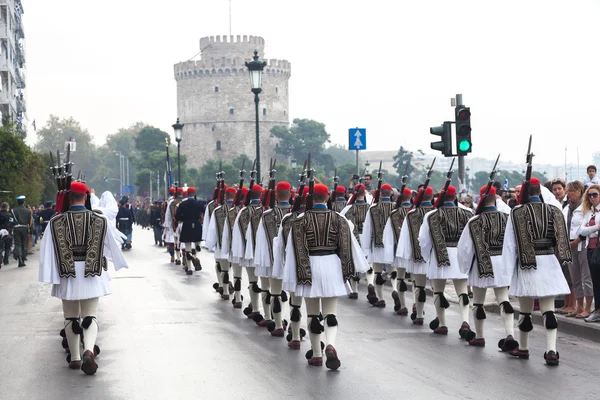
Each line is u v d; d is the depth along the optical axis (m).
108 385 9.48
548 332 10.47
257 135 25.72
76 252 10.16
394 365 10.45
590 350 11.49
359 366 10.40
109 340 12.34
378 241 16.22
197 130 140.75
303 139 146.00
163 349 11.61
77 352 10.46
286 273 10.52
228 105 139.50
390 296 18.23
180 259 26.45
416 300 13.98
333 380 9.61
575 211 13.44
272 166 13.02
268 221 12.76
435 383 9.41
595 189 12.86
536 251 10.54
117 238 11.62
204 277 22.00
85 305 10.29
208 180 132.25
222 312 15.38
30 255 33.12
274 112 143.00
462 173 18.31
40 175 45.34
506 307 11.35
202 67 139.75
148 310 15.56
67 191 10.31
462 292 12.77
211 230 17.25
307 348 11.70
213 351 11.46
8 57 65.44
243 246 14.67
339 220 10.34
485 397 8.74
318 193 10.38
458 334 12.90
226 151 139.62
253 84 25.67
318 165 149.00
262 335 12.84
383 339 12.42
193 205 22.61
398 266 14.97
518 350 10.92
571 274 13.59
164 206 29.75
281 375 9.90
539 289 10.44
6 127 39.38
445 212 12.77
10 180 38.47
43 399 8.88
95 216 10.28
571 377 9.70
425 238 12.83
